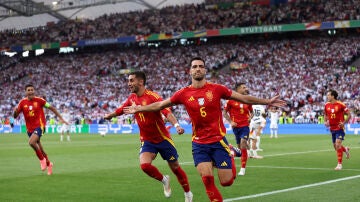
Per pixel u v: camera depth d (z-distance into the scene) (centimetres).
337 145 1698
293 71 6156
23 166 1950
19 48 8162
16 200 1136
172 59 7300
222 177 867
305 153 2406
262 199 1094
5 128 6372
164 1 8500
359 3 6412
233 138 3862
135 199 1135
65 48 8356
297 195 1142
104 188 1309
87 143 3550
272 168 1734
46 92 7231
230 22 7044
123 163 2020
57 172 1703
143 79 1115
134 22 7762
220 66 6881
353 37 6519
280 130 4844
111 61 7681
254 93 5928
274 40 6988
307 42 6706
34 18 8819
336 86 5547
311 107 5169
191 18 7444
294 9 6844
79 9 8725
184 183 1069
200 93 865
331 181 1376
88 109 6500
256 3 7250
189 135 4647
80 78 7431
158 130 1084
